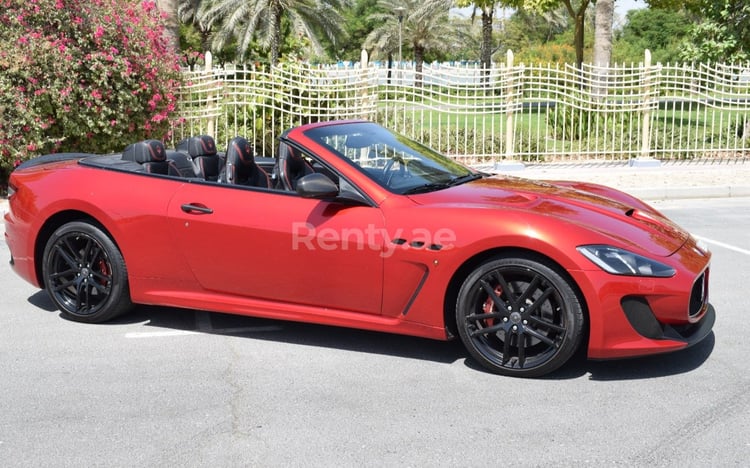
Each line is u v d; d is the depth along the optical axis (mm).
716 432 3506
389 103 13406
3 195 10625
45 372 4363
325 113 13289
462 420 3686
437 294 4273
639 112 14148
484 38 43875
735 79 14320
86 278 5184
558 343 4090
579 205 4512
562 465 3225
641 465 3211
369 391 4062
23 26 10125
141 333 5059
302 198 4621
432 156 5254
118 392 4070
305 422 3684
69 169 5301
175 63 11930
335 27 43406
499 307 4191
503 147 15180
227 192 4785
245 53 41781
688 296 4020
